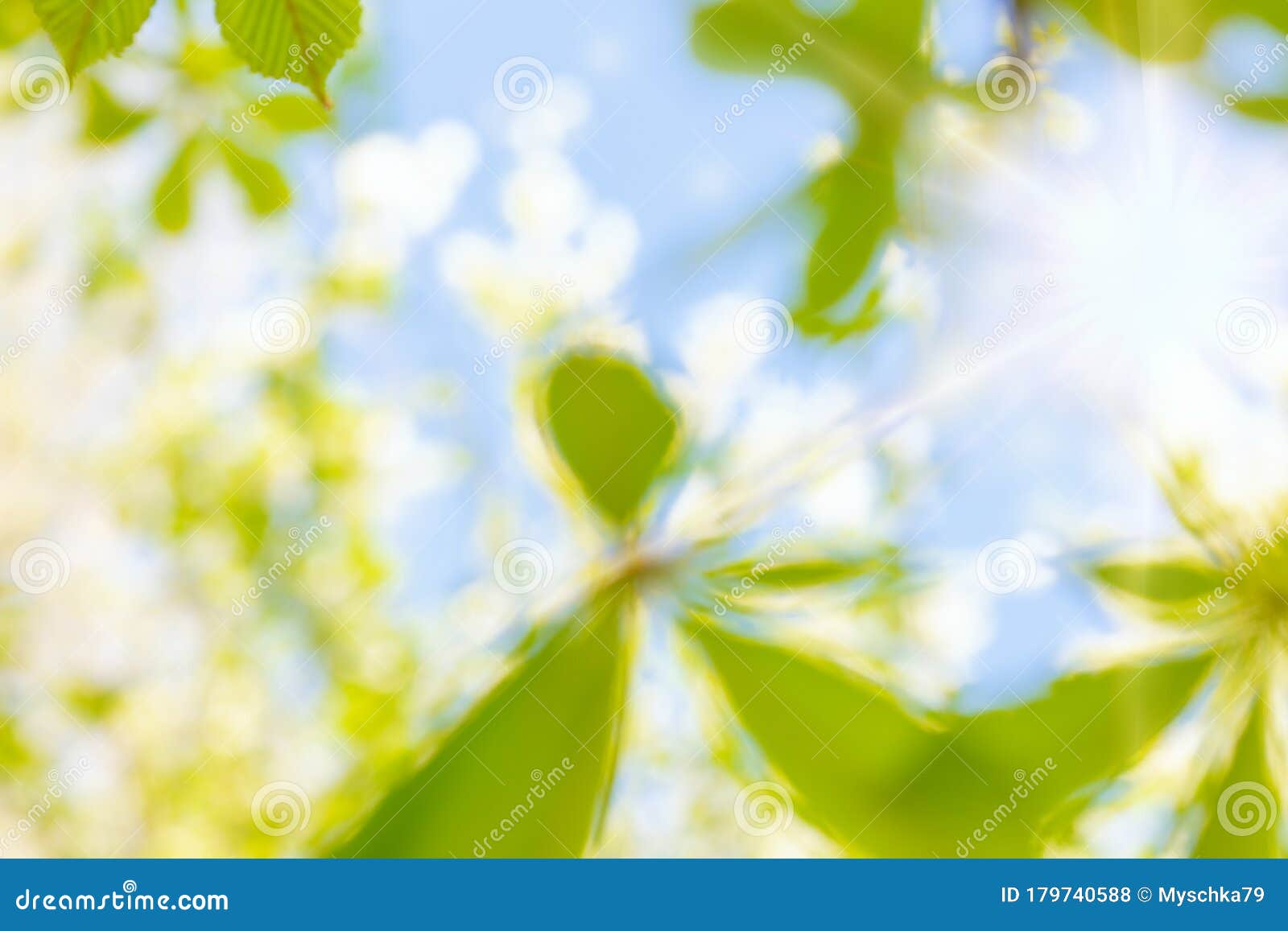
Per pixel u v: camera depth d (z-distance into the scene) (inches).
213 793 46.3
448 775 35.1
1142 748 36.2
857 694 36.1
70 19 33.1
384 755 40.4
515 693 35.7
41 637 48.2
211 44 43.0
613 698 35.8
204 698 46.9
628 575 36.4
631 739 37.0
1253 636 36.6
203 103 43.6
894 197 39.4
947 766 35.9
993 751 36.1
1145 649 36.8
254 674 46.5
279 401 48.5
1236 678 36.5
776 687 36.1
